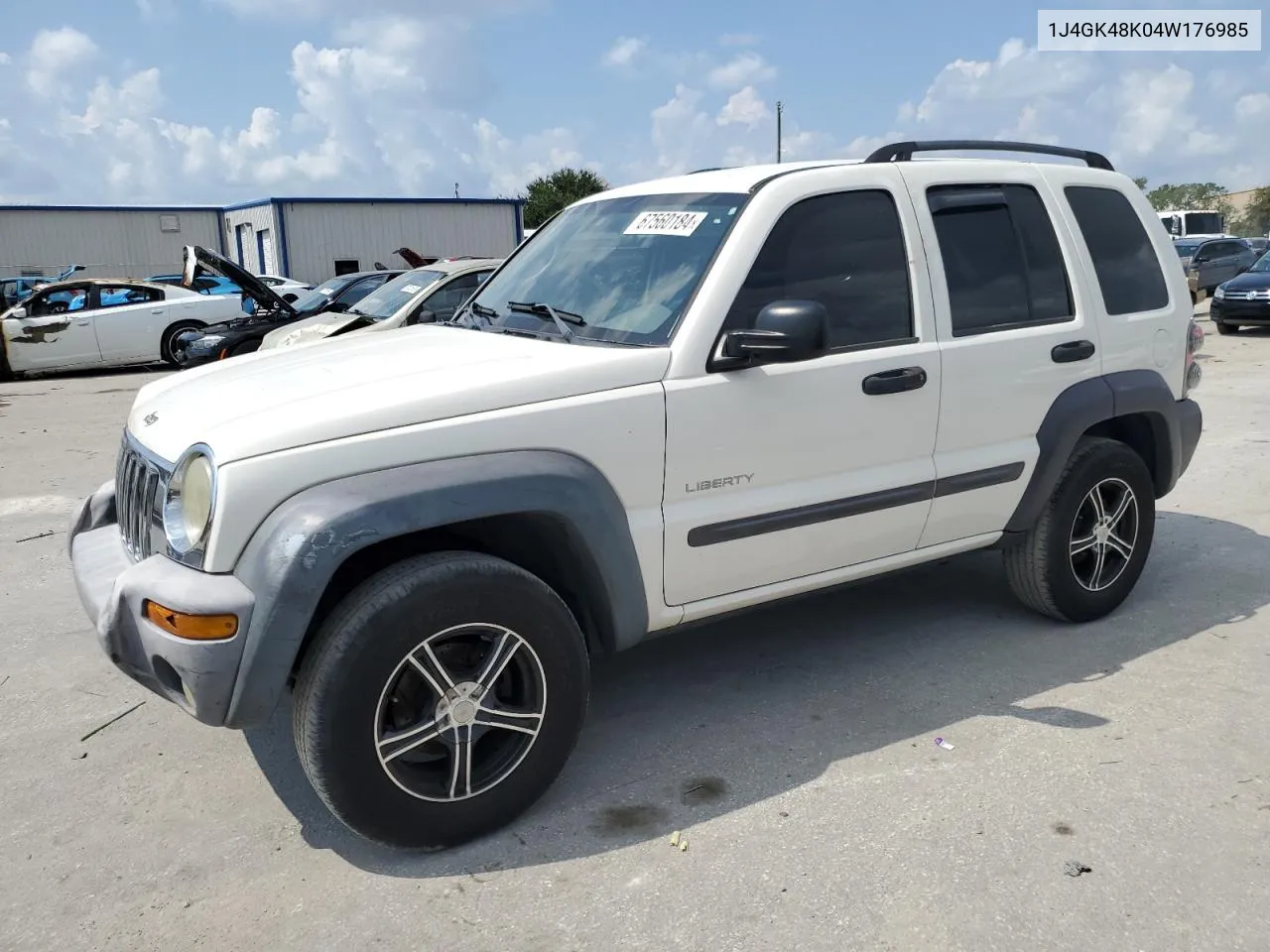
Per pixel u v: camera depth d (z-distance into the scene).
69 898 2.71
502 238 32.06
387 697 2.72
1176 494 6.56
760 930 2.52
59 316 15.77
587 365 3.03
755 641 4.37
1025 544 4.25
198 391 3.29
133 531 3.14
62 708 3.84
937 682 3.92
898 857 2.80
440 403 2.81
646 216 3.70
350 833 3.00
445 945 2.50
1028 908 2.58
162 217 32.19
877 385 3.49
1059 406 4.04
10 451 9.19
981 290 3.84
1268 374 11.70
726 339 3.14
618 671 4.09
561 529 2.96
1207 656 4.10
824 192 3.49
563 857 2.85
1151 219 4.55
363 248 30.02
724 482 3.25
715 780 3.24
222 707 2.61
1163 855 2.79
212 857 2.89
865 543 3.64
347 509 2.59
